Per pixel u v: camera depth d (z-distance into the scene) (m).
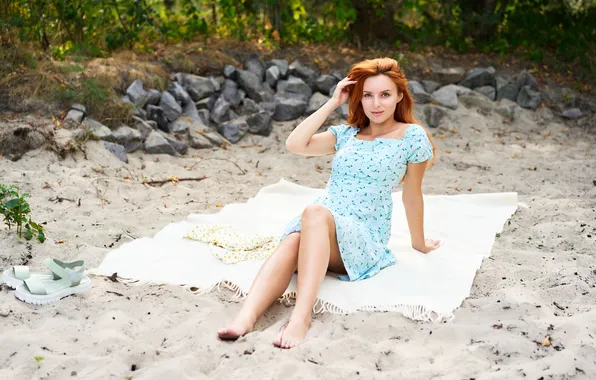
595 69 9.19
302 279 3.75
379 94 4.22
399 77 4.27
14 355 3.40
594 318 3.63
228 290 4.20
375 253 4.21
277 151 7.50
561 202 5.77
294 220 4.11
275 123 8.09
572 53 9.40
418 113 8.31
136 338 3.60
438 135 8.07
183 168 6.77
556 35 9.70
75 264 4.23
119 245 4.88
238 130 7.69
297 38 9.36
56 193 5.71
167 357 3.42
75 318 3.82
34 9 7.74
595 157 7.48
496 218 5.36
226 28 9.30
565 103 8.79
